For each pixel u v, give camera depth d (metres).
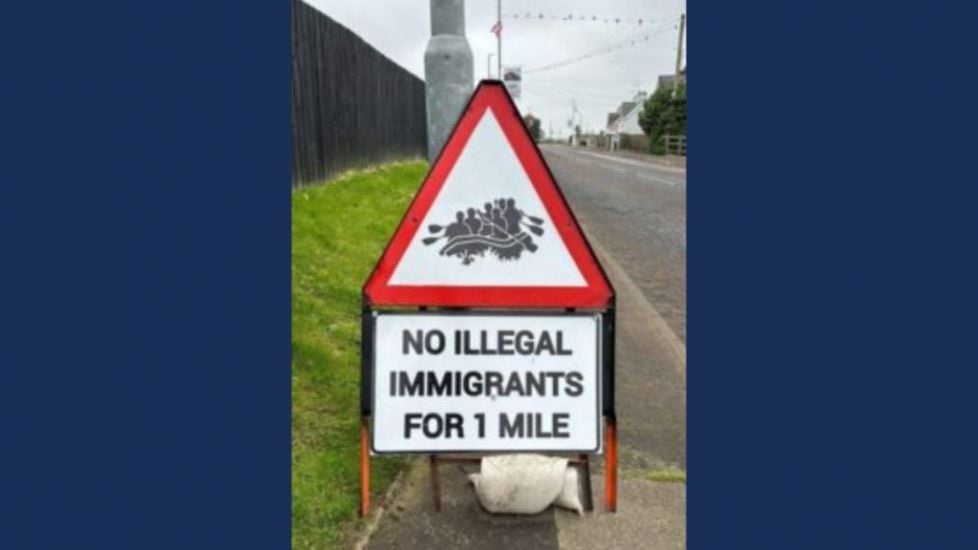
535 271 3.64
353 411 4.62
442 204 3.63
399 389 3.62
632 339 6.71
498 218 3.63
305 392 4.77
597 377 3.65
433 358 3.63
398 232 3.62
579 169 30.91
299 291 6.52
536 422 3.65
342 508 3.65
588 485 3.74
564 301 3.64
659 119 53.00
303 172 11.32
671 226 13.95
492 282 3.64
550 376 3.65
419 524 3.60
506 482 3.60
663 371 5.89
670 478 4.10
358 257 8.09
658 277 9.47
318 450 4.14
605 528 3.59
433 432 3.63
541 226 3.63
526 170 3.63
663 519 3.68
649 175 28.09
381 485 3.90
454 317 3.63
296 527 3.48
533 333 3.65
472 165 3.63
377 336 3.62
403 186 15.11
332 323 6.02
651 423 4.87
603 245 11.68
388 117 18.67
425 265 3.63
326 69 12.71
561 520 3.65
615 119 86.81
